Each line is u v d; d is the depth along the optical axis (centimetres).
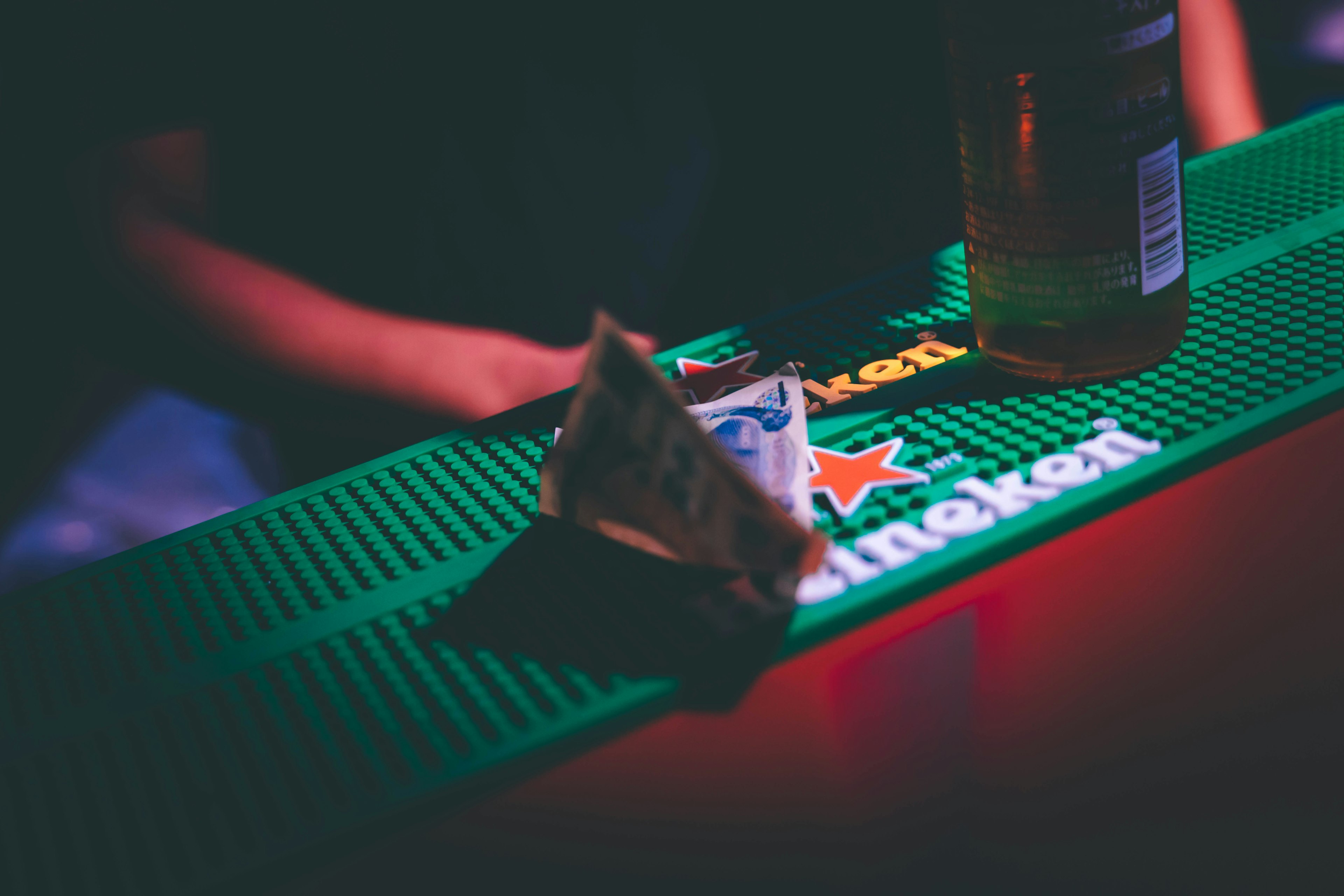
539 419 53
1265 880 46
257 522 50
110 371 188
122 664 45
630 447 43
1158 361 48
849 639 41
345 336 76
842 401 49
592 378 44
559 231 92
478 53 84
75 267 76
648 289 98
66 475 182
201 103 80
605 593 44
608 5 87
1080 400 47
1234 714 46
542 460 50
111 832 40
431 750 40
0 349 184
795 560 41
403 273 89
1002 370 49
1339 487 45
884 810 42
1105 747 44
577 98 89
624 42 88
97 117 77
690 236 99
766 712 41
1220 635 45
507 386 74
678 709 40
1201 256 53
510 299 93
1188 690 45
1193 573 44
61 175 76
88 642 46
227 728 42
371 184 86
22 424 181
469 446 52
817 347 53
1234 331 49
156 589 48
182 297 76
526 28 85
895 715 42
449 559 46
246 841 39
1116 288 47
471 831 40
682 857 41
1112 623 43
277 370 77
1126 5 43
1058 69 44
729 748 41
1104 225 46
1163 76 45
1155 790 45
